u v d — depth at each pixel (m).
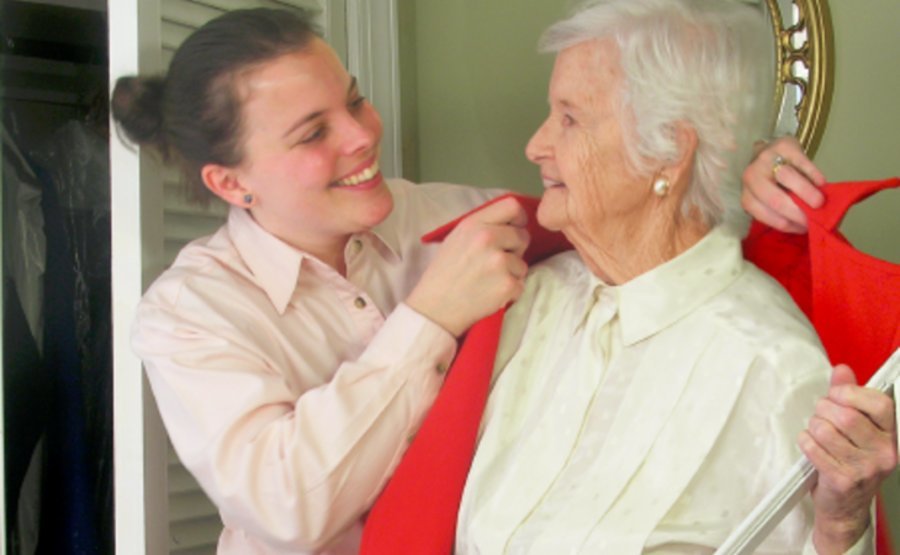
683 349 1.11
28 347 1.80
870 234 1.55
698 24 1.12
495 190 1.57
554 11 1.87
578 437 1.14
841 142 1.54
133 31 1.53
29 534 1.79
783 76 1.53
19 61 2.02
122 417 1.56
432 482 1.19
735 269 1.15
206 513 1.68
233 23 1.31
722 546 0.98
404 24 2.00
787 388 1.04
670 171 1.13
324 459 1.20
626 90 1.11
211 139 1.31
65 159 1.89
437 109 2.02
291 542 1.21
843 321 1.14
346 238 1.40
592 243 1.17
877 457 0.92
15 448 1.78
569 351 1.20
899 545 1.40
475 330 1.21
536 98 1.91
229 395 1.25
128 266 1.54
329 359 1.35
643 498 1.07
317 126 1.29
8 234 1.83
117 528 1.57
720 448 1.06
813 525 1.02
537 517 1.12
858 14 1.53
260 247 1.36
